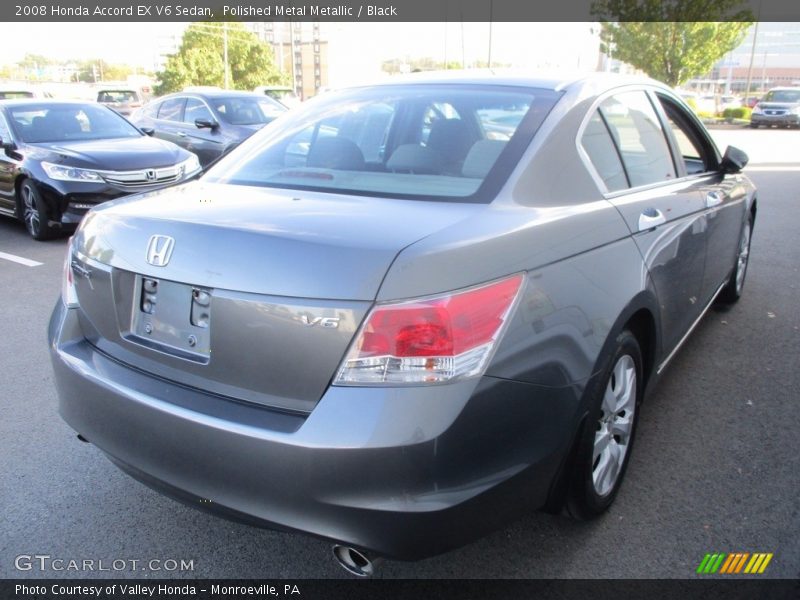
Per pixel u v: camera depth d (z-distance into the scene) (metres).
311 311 1.90
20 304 5.55
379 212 2.24
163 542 2.68
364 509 1.89
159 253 2.19
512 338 2.02
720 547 2.58
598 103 2.94
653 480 2.99
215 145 11.91
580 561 2.52
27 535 2.71
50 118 8.77
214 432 2.01
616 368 2.63
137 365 2.30
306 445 1.88
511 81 3.03
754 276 6.19
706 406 3.67
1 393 3.93
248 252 2.02
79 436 2.52
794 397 3.77
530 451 2.10
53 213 7.74
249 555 2.61
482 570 2.48
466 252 2.00
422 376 1.87
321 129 3.05
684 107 3.93
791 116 29.47
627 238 2.69
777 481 2.99
